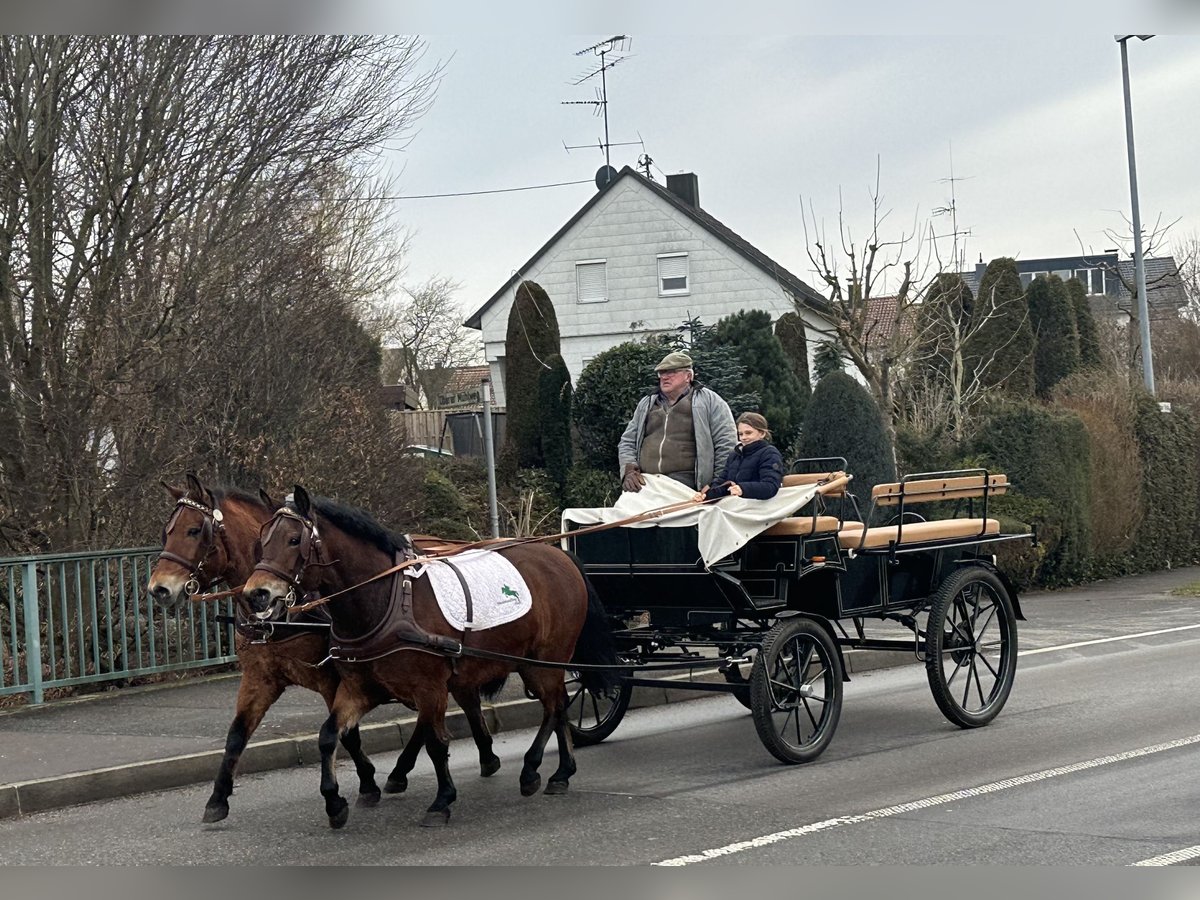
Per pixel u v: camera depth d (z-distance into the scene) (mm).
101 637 11516
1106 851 6402
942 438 21203
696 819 7324
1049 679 12133
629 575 9211
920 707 10922
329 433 14070
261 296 13242
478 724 8586
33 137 11883
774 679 8758
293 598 7105
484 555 8227
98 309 12039
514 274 35469
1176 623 16062
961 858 6352
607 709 10391
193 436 12641
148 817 7820
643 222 34562
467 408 30031
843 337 20328
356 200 20219
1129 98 24969
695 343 21703
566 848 6785
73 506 12031
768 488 8867
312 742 9430
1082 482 20656
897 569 9844
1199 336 39656
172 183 12367
